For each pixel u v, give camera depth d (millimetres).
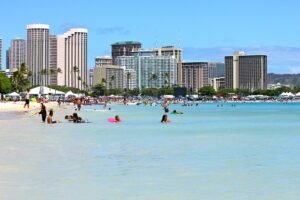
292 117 90250
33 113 88188
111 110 124625
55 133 46594
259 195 17656
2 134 45062
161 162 26125
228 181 20422
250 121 74438
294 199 17000
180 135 45250
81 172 22672
